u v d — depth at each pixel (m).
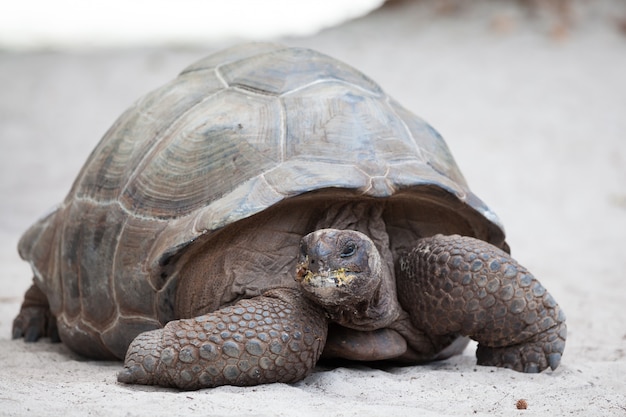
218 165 11.05
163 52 51.75
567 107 38.56
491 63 44.56
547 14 50.91
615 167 32.53
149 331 10.49
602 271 21.09
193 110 12.07
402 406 9.43
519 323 11.02
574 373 11.39
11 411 8.66
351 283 9.90
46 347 14.01
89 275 12.07
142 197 11.48
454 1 53.72
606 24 49.41
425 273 11.00
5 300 18.30
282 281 10.48
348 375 10.61
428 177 11.13
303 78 12.15
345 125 11.36
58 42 64.38
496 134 35.56
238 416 8.61
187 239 10.30
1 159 33.66
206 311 10.62
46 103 41.44
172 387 9.98
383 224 11.27
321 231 10.07
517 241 24.64
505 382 10.63
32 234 14.21
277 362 9.91
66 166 33.03
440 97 39.91
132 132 12.68
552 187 30.30
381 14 55.84
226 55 13.14
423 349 11.58
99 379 10.63
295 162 10.84
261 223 10.61
